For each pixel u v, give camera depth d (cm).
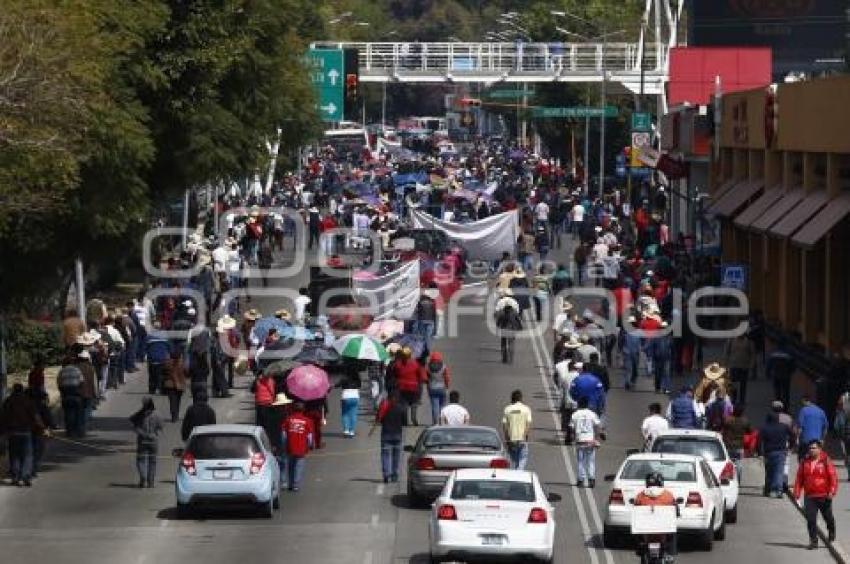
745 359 7975
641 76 16388
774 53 15612
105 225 6731
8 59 5734
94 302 8944
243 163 8856
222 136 8112
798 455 6481
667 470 5272
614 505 5216
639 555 4881
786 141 9469
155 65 7481
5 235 6297
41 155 5869
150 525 5559
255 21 8281
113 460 6762
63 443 7119
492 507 4778
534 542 4759
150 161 7250
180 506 5662
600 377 7262
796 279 9450
